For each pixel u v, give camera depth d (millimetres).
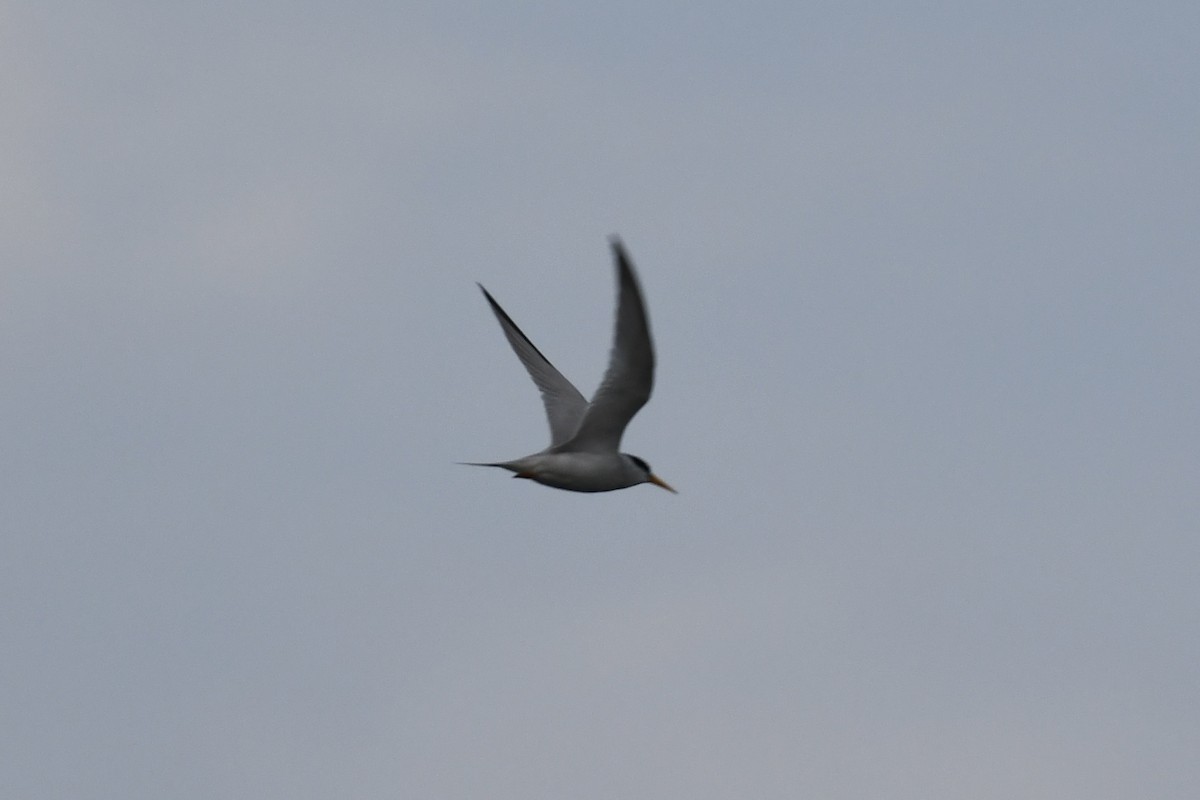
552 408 25328
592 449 23703
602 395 22953
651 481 24391
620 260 21656
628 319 22094
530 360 25922
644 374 22656
